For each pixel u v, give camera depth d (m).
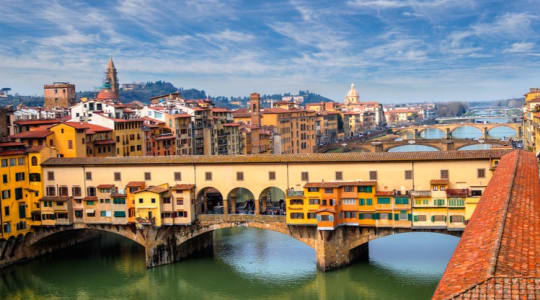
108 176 107.25
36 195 109.44
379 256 104.25
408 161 95.00
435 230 92.31
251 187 102.12
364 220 95.25
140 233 105.31
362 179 97.25
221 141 197.00
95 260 111.56
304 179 99.62
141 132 154.25
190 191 101.88
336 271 95.81
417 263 99.12
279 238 123.25
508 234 32.44
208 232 112.31
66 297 91.31
